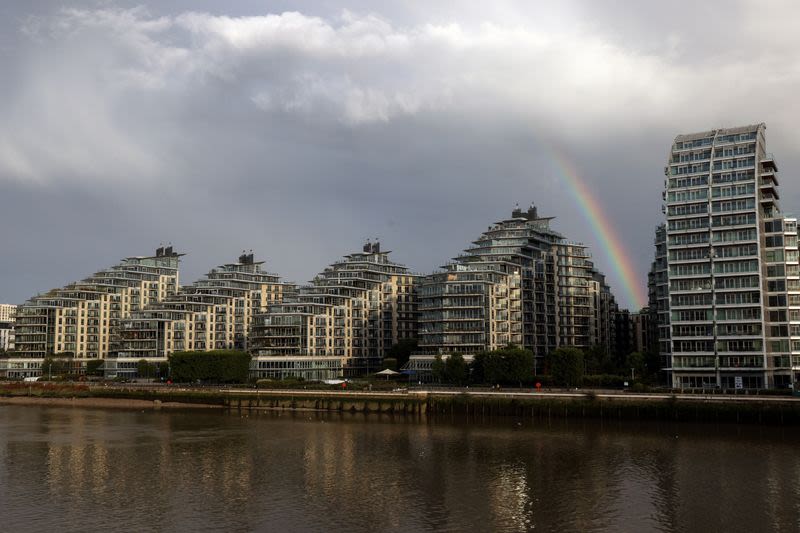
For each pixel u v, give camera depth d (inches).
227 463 4724.4
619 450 5009.8
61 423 6855.3
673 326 7701.8
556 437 5620.1
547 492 3892.7
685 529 3233.3
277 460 4813.0
